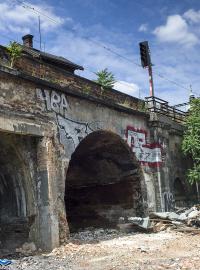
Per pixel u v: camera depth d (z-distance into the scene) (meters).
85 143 17.22
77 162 19.64
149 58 24.98
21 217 12.89
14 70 12.05
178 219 17.53
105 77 17.84
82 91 15.50
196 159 22.19
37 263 10.16
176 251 11.34
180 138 23.02
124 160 18.91
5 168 13.03
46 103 13.40
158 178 19.72
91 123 15.66
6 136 12.12
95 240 15.04
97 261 10.16
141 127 19.44
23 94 12.48
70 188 21.61
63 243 12.78
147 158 19.56
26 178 12.73
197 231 15.84
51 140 13.20
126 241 14.29
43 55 21.17
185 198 22.58
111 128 16.92
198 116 22.72
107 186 20.27
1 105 11.61
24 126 12.22
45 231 12.39
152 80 24.81
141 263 9.53
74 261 10.35
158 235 15.84
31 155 12.84
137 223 17.89
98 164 19.66
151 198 19.31
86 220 21.12
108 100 17.02
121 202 19.80
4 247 12.99
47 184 12.61
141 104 19.88
